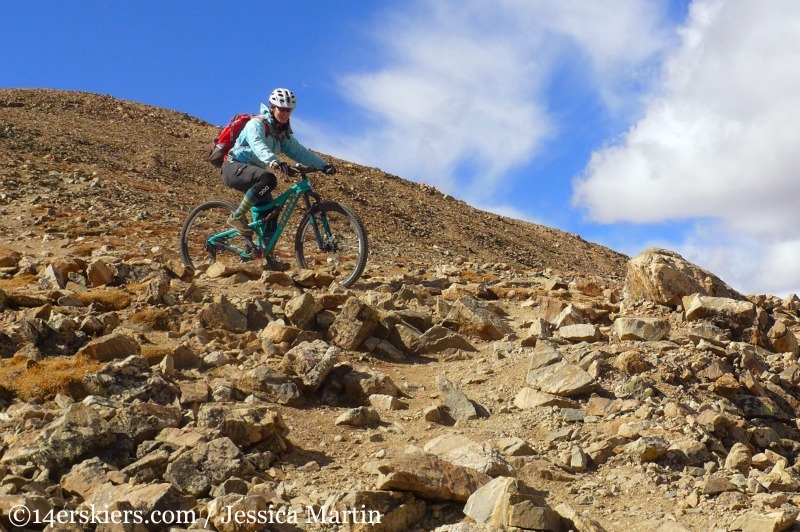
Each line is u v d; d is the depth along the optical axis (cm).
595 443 506
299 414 546
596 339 717
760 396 643
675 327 774
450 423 553
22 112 3612
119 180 2391
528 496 393
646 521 414
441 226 3397
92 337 647
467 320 753
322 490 426
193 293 782
